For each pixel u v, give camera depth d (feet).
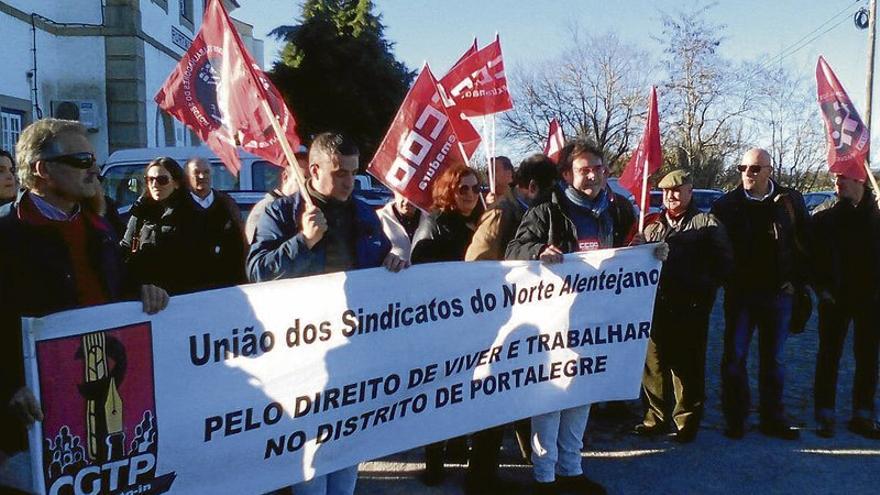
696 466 15.02
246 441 10.13
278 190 13.37
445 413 12.20
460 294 12.10
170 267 14.46
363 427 11.32
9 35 42.60
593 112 119.44
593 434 17.01
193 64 12.51
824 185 109.91
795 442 16.31
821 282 16.67
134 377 9.07
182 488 9.61
